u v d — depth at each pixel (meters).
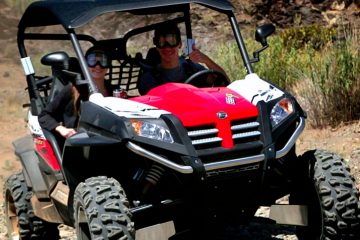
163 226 5.11
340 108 10.32
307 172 5.38
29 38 6.90
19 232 7.02
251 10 16.23
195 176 5.09
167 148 5.09
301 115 5.58
